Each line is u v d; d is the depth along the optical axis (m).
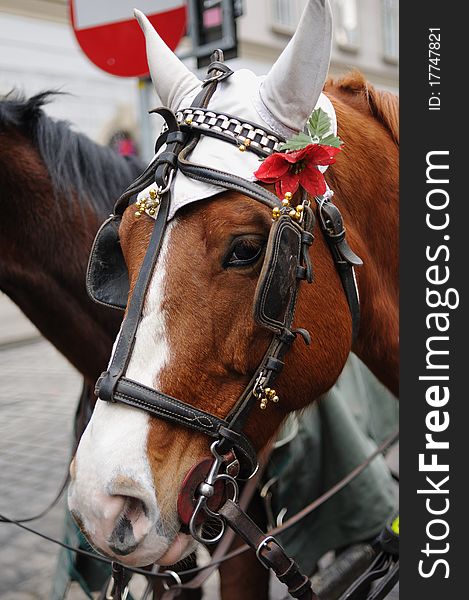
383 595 1.54
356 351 1.69
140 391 1.10
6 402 5.14
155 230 1.17
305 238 1.21
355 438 2.33
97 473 1.06
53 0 8.16
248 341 1.17
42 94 1.95
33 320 2.01
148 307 1.13
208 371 1.15
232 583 2.08
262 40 10.30
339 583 2.29
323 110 1.35
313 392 1.32
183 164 1.17
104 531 1.06
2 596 2.80
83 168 1.97
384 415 2.73
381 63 10.14
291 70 1.21
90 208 1.94
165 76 1.38
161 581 2.13
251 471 1.27
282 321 1.19
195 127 1.22
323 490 2.36
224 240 1.14
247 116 1.23
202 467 1.14
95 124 8.70
